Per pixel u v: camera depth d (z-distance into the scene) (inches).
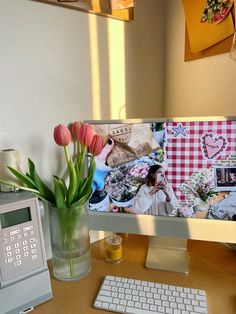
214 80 35.4
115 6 35.2
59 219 27.8
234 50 29.7
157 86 43.8
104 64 36.2
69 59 32.7
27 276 24.1
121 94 38.9
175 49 41.6
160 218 28.5
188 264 30.3
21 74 29.3
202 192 27.4
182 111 41.8
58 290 26.5
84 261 29.2
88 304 24.4
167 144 27.6
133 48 39.2
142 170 28.7
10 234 23.5
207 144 26.6
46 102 31.6
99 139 27.6
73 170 27.0
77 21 32.7
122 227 29.9
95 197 30.1
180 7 39.5
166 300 24.2
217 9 32.8
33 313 23.5
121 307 23.5
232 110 33.1
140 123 28.1
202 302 23.9
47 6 30.1
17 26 28.3
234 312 22.9
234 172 26.5
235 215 27.0
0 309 22.6
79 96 34.4
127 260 31.6
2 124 28.7
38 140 31.5
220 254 32.3
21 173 26.8
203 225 27.5
